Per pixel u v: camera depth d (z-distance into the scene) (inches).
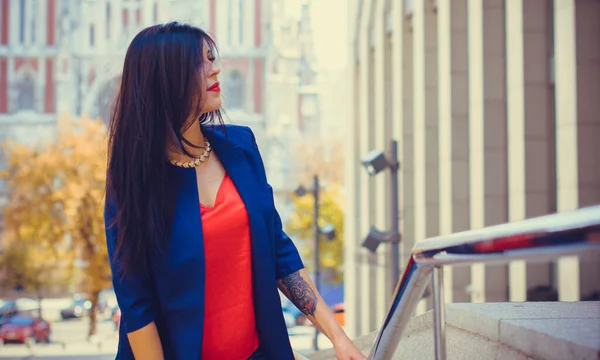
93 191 1843.0
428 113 738.8
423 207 738.8
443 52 673.6
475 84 607.5
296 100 3449.8
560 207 479.8
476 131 605.3
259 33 3376.0
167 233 79.4
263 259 81.6
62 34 3280.0
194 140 83.7
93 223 1836.9
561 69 478.3
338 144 3595.0
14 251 2191.2
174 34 82.5
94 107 3218.5
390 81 956.6
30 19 3309.5
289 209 2854.3
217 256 80.3
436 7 735.1
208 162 83.6
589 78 461.7
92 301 1825.8
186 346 79.0
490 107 590.9
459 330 99.0
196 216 79.8
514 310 93.7
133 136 81.1
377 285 967.6
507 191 591.5
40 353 1286.9
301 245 2206.0
